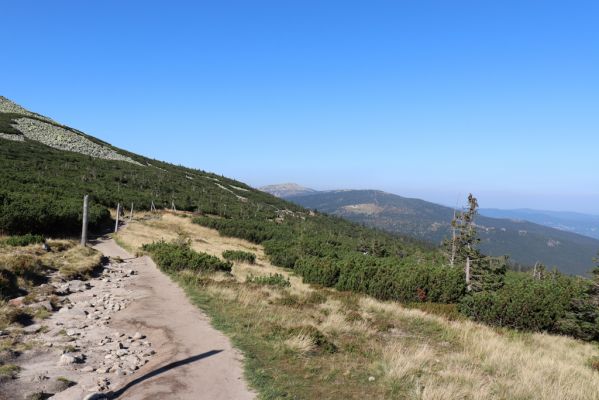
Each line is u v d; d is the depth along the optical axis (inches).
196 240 1905.8
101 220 1738.4
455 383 345.4
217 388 296.4
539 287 818.2
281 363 365.1
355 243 2901.1
